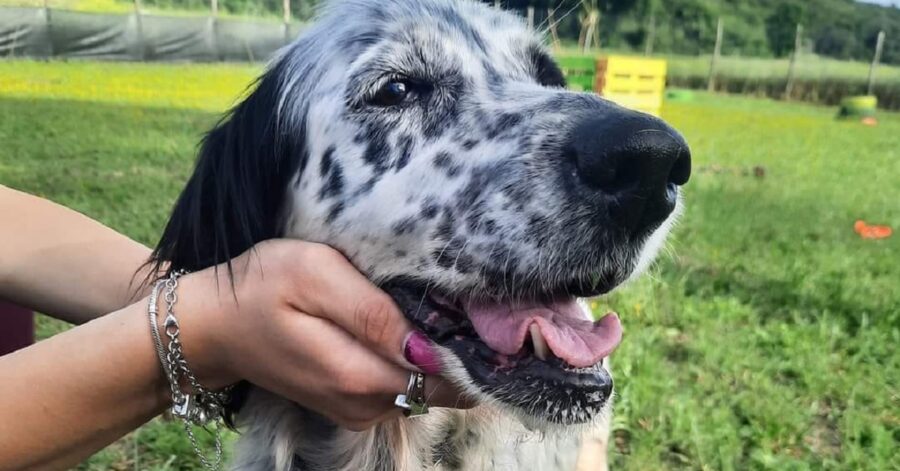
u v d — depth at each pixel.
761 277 1.10
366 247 0.37
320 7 0.44
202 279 0.33
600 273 0.32
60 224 0.46
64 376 0.31
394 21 0.40
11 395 0.31
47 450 0.32
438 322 0.35
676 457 0.67
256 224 0.41
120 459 0.65
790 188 1.78
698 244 1.22
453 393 0.34
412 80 0.39
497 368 0.33
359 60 0.39
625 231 0.32
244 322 0.31
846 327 0.95
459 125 0.37
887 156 2.33
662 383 0.76
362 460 0.42
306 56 0.42
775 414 0.72
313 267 0.31
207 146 0.43
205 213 0.41
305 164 0.40
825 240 1.33
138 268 0.42
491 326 0.34
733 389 0.78
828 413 0.76
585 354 0.32
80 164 1.47
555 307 0.34
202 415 0.35
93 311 0.44
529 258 0.33
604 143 0.31
